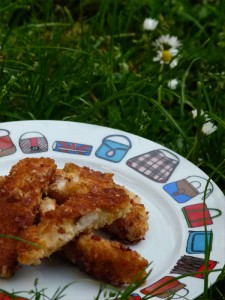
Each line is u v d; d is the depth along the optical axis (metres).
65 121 0.34
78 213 0.25
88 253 0.25
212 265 0.25
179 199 0.30
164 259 0.26
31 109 0.39
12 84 0.38
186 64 0.44
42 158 0.28
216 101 0.40
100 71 0.42
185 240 0.27
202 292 0.24
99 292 0.24
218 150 0.36
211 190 0.30
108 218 0.26
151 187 0.31
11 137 0.33
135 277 0.24
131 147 0.33
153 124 0.38
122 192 0.26
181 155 0.36
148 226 0.28
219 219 0.28
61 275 0.25
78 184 0.27
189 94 0.42
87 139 0.33
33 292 0.23
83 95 0.40
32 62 0.43
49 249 0.24
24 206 0.25
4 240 0.25
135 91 0.40
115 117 0.37
